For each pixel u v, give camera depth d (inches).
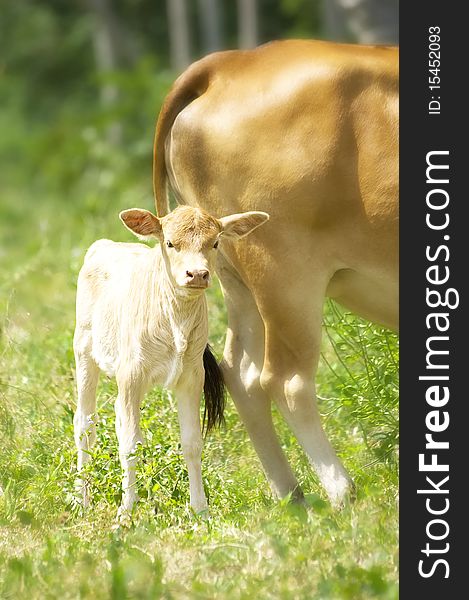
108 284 530.6
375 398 575.8
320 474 499.5
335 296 514.9
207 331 503.5
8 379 676.7
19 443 592.1
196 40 2534.5
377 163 482.3
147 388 504.7
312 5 2346.2
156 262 494.3
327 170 486.0
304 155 488.1
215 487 533.3
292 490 528.4
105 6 2277.3
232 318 540.7
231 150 502.0
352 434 604.1
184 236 472.7
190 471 504.1
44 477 542.0
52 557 446.6
